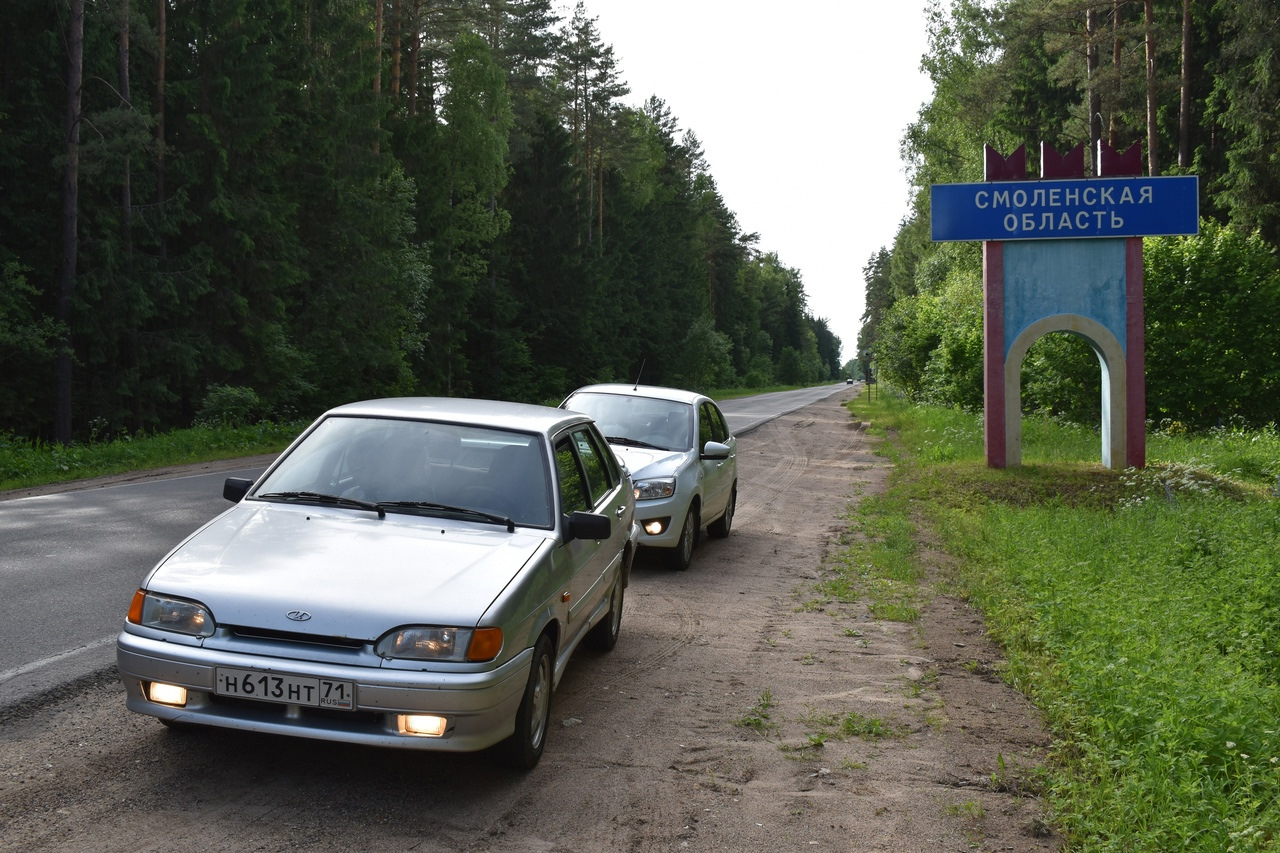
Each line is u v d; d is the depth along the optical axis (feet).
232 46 98.17
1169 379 83.82
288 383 106.83
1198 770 15.03
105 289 86.63
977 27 156.35
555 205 191.31
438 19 147.33
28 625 21.02
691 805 14.07
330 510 16.56
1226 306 82.43
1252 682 19.35
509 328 183.11
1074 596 26.16
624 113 224.33
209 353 96.58
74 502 39.96
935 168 168.14
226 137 99.55
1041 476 55.57
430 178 142.31
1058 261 57.77
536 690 15.08
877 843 13.15
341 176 117.08
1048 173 57.98
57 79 87.71
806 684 20.33
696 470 33.73
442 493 16.97
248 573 14.05
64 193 82.74
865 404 197.47
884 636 24.67
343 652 13.06
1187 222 56.08
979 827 13.75
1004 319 58.39
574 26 216.74
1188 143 119.75
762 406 183.73
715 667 21.30
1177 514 40.34
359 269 115.85
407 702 12.88
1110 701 17.56
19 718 15.74
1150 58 116.67
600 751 16.01
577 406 36.60
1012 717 18.66
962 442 75.72
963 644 24.12
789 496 53.83
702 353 282.15
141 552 29.37
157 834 12.09
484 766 14.99
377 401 19.88
